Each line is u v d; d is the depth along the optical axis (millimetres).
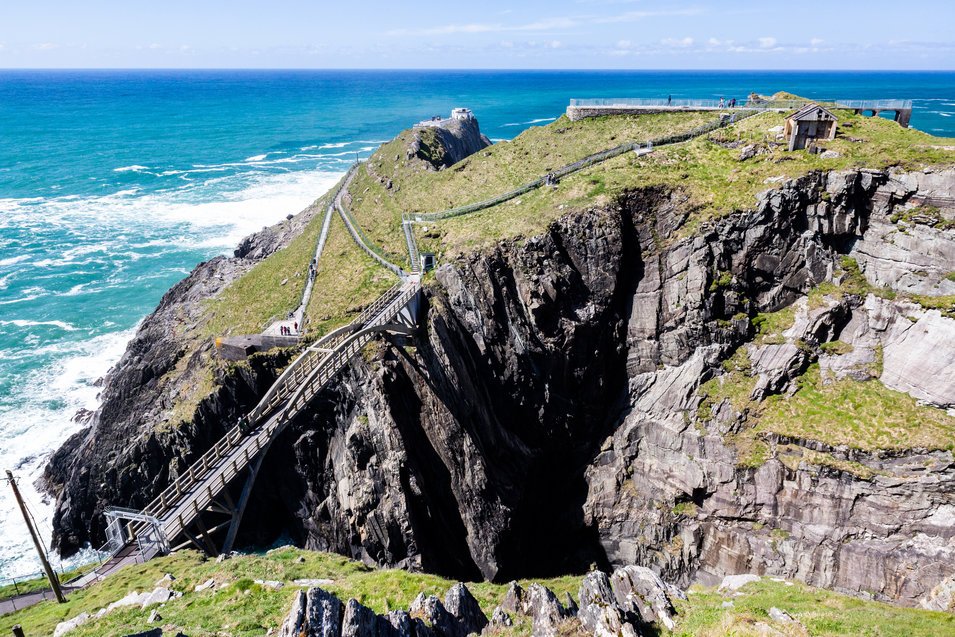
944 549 51312
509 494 64938
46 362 90875
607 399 72125
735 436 62219
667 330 69312
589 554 67875
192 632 31141
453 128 151250
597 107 96812
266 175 196875
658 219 71938
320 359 63844
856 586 54094
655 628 31281
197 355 72750
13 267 123188
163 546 47250
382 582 38156
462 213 83250
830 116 70000
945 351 56094
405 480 59844
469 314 68250
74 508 65750
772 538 58469
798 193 65188
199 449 65500
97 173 199125
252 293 85375
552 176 82188
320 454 64812
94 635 33000
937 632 31000
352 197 107000
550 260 69688
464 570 63156
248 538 65625
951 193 58531
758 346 65062
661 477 65938
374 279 73625
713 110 90125
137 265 125125
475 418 65625
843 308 63281
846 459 56062
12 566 61281
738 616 30453
